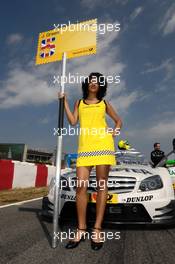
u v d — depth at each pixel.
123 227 3.77
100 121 2.94
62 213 3.71
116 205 3.54
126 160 5.04
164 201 3.57
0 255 2.48
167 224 3.60
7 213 4.86
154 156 7.71
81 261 2.38
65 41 3.13
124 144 5.20
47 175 12.65
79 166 2.91
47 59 3.18
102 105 2.98
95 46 3.02
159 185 3.65
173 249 2.78
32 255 2.50
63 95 2.94
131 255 2.57
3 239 3.04
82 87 3.07
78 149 2.95
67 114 2.94
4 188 9.36
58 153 2.80
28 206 5.85
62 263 2.31
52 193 3.92
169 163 5.19
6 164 9.42
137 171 3.85
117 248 2.80
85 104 3.00
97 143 2.89
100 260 2.42
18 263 2.28
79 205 2.87
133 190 3.57
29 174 10.99
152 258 2.49
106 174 2.89
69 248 2.73
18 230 3.50
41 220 4.17
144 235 3.36
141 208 3.54
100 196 2.87
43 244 2.86
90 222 3.71
